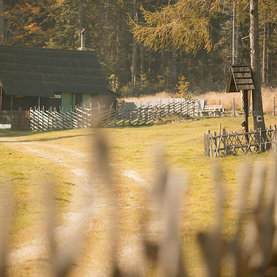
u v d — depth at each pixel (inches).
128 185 1482.5
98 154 77.9
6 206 81.2
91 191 81.9
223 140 2554.1
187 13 3245.6
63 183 1497.3
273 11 3213.6
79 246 81.0
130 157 2551.7
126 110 5221.5
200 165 2135.8
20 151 2854.3
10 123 5890.8
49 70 6432.1
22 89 6008.9
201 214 930.7
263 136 2689.5
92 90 6323.8
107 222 85.0
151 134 3964.1
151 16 3341.5
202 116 5713.6
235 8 3324.3
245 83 2768.2
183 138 3585.1
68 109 6309.1
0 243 74.9
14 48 6569.9
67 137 4045.3
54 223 81.1
